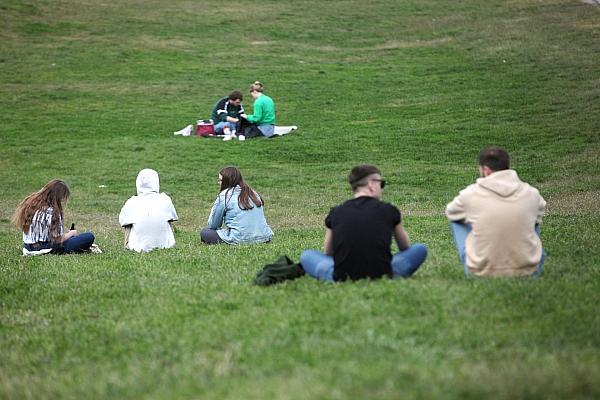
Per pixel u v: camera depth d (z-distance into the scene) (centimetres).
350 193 6700
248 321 2353
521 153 7562
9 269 3609
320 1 16375
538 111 8869
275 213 5969
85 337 2386
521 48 11719
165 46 13012
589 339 2050
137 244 4191
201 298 2716
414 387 1691
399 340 2078
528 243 2678
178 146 8375
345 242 2664
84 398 1862
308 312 2377
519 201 2684
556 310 2297
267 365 1939
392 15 15038
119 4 15788
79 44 12975
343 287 2611
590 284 2642
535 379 1719
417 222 5038
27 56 12219
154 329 2381
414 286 2562
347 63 11988
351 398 1642
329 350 2006
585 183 6388
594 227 4278
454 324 2198
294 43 13375
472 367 1822
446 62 11569
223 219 4384
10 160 7981
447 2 15700
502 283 2567
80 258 3909
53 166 7800
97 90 10669
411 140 8281
